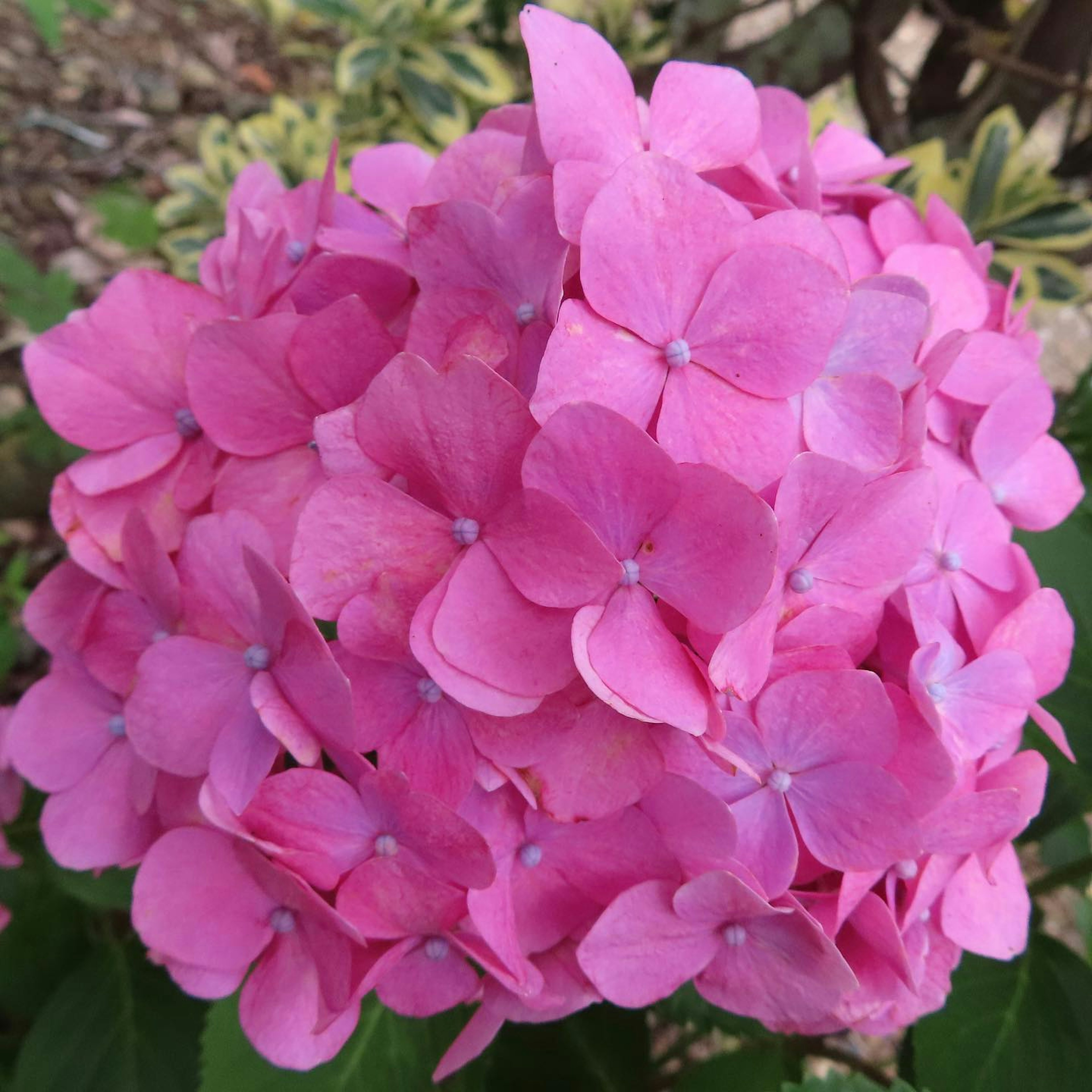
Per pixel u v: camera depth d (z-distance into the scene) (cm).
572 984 18
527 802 18
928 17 49
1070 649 19
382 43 43
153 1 76
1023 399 20
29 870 30
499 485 16
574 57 18
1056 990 24
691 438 17
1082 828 35
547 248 17
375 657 17
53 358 20
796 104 22
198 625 18
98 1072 28
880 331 18
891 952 18
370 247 20
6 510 43
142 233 48
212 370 19
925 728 17
